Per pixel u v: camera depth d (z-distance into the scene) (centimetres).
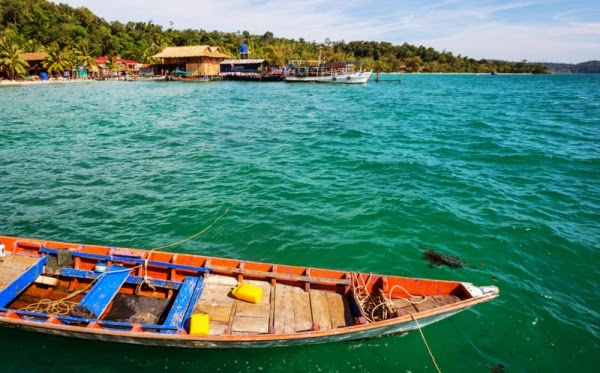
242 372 820
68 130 3234
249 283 987
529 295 1102
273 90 7994
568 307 1052
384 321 834
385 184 1942
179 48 10556
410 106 5256
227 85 9412
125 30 15000
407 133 3212
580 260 1274
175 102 5538
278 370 827
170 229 1443
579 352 898
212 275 1008
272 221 1519
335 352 874
